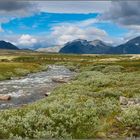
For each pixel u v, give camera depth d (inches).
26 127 702.5
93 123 746.8
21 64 4087.1
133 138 671.8
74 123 731.4
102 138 680.4
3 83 2504.9
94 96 1221.1
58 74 3543.3
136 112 775.1
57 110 820.6
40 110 809.5
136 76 2081.7
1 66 3508.9
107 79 1796.3
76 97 1097.4
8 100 1640.0
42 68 4485.7
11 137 661.3
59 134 697.0
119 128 725.3
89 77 2203.5
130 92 1278.3
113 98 1133.7
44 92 1895.9
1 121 737.6
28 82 2573.8
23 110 856.3
